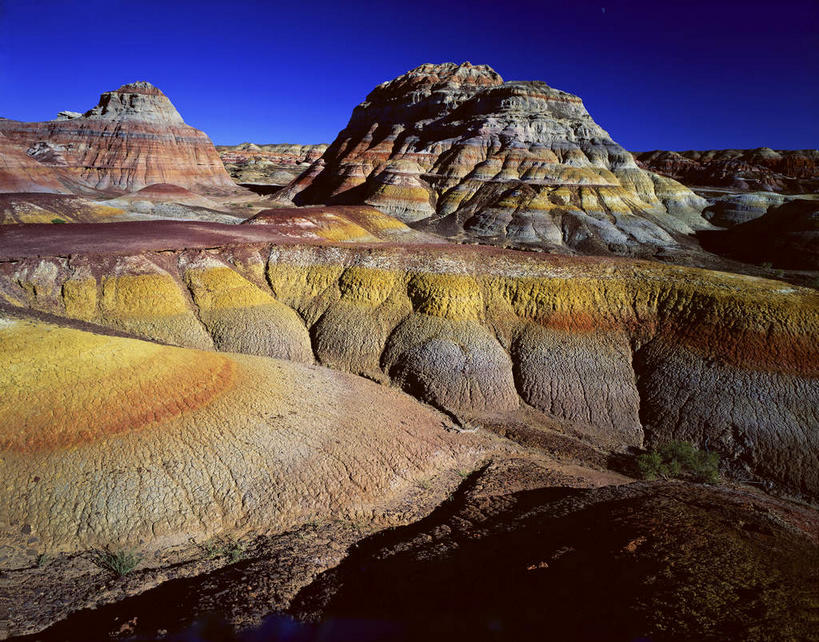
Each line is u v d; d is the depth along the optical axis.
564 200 95.81
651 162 176.50
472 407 32.47
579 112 126.31
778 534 13.91
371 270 41.25
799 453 26.78
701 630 9.20
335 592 13.74
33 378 19.97
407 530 19.45
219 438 21.27
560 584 11.74
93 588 14.85
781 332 30.83
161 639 11.40
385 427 26.06
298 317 40.31
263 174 197.88
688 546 12.59
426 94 137.50
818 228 77.81
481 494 21.73
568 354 34.50
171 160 128.88
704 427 29.09
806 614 9.58
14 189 88.56
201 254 41.78
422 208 100.06
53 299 35.50
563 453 28.00
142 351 23.28
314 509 19.97
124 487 18.33
